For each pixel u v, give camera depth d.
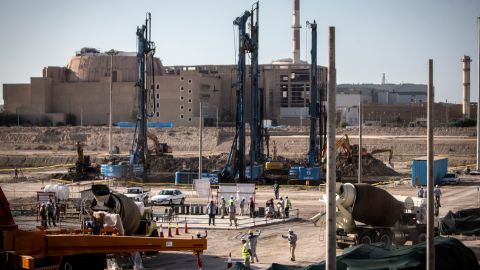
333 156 21.28
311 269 30.84
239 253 45.06
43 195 61.50
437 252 32.44
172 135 199.75
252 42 104.25
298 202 77.75
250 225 56.72
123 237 30.98
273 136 194.62
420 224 45.94
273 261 42.03
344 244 44.62
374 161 120.88
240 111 102.81
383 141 177.75
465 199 79.06
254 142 105.44
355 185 44.16
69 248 29.59
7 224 28.44
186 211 65.56
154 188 96.00
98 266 31.38
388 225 44.72
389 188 93.69
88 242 30.11
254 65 105.06
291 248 42.28
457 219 51.41
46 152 180.38
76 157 158.88
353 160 119.75
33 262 27.33
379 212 44.03
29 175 117.94
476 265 34.16
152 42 115.94
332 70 21.28
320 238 51.09
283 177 111.19
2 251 27.78
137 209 41.69
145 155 115.50
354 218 44.12
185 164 126.19
